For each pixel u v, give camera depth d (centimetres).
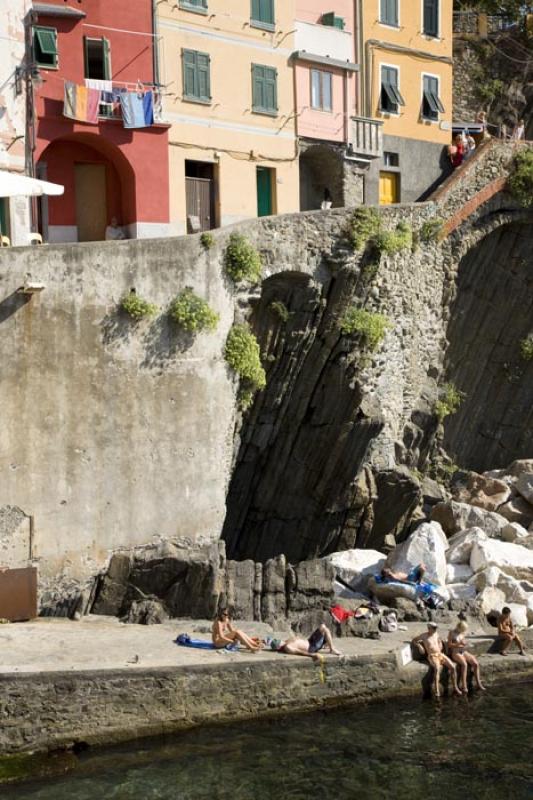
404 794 2141
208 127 3797
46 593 2672
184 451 2922
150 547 2853
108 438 2769
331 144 4275
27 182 2658
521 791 2164
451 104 4884
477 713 2589
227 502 3425
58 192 2702
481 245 4303
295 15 4150
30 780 2130
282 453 3488
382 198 4578
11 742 2211
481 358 4462
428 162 4756
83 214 3591
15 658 2317
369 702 2606
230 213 3891
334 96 4291
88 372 2725
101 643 2478
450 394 4278
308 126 4178
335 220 3438
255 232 3200
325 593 2903
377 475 3691
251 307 3155
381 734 2436
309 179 4384
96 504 2753
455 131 5038
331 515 3609
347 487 3591
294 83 4116
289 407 3459
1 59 3222
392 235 3584
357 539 3681
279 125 4062
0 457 2594
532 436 4688
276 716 2486
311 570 2911
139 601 2722
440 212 4044
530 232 4403
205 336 2953
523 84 5403
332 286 3450
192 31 3722
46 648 2408
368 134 4397
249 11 3916
